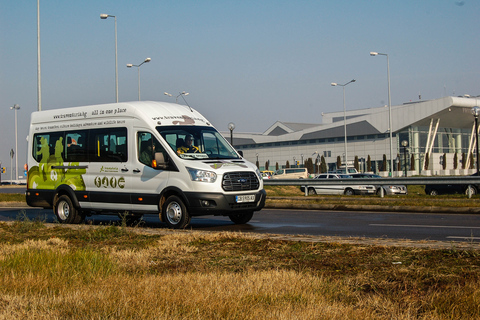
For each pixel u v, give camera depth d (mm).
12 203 24734
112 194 13328
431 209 18188
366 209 19281
